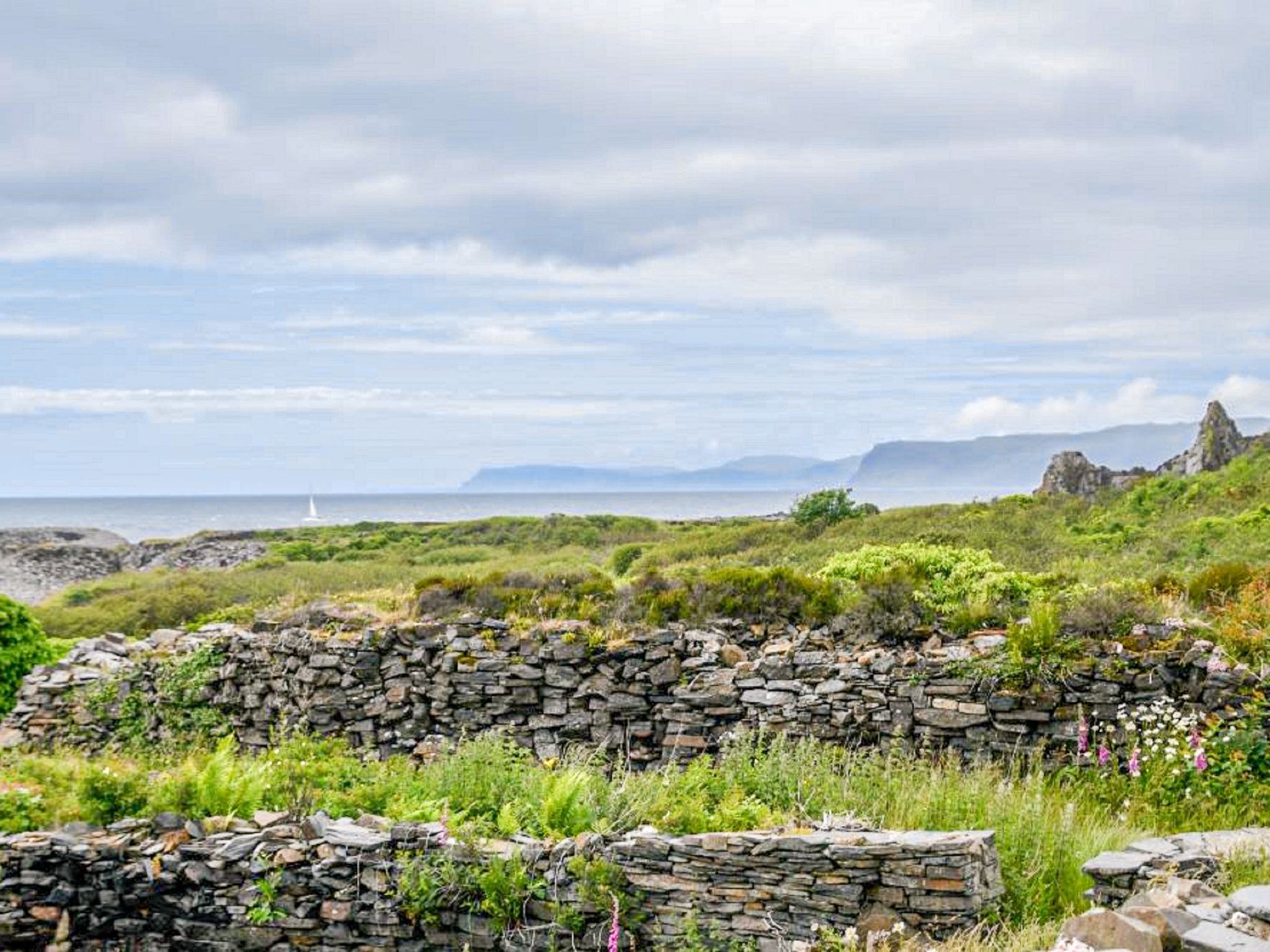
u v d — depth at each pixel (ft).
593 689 49.37
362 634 54.34
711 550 117.50
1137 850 30.04
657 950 30.27
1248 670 41.01
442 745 48.52
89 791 35.88
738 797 35.60
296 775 38.09
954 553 61.57
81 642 67.56
